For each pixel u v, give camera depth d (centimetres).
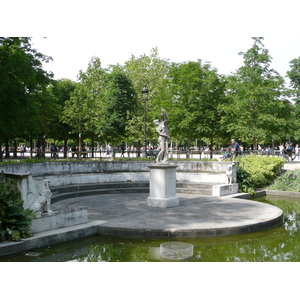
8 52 1780
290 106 3409
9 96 1803
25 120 2064
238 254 827
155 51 4188
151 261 776
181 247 791
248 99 3184
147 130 3788
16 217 863
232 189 1725
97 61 4259
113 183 1850
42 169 1775
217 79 2833
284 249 873
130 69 4222
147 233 960
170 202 1315
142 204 1376
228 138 3180
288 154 3741
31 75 1992
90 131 4247
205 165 1972
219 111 2777
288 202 1669
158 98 3212
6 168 1541
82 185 1756
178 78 2922
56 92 2611
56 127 4353
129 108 3700
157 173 1319
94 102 3903
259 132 3084
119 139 4009
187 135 2889
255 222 1056
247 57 3488
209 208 1291
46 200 943
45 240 883
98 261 773
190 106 2798
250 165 1962
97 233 1002
